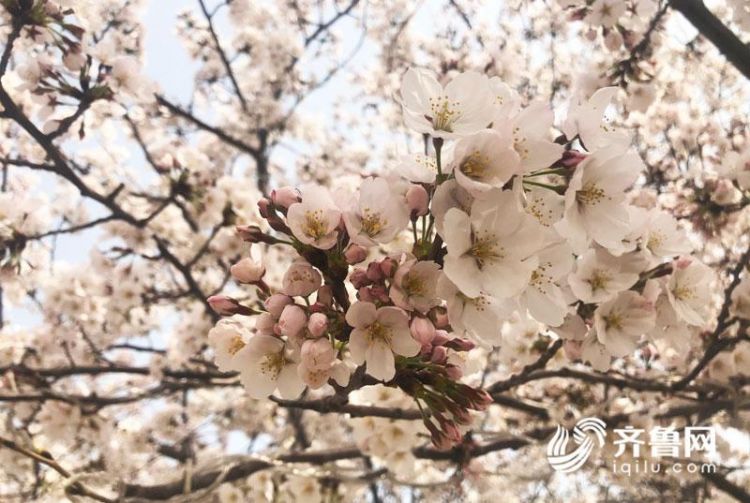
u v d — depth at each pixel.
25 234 4.41
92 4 3.92
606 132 1.77
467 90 1.66
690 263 2.67
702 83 7.73
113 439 5.49
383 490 6.38
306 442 6.79
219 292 5.49
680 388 3.81
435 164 1.69
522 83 8.66
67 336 5.98
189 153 5.11
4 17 3.71
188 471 3.75
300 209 1.61
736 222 4.91
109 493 3.94
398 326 1.56
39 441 5.05
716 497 6.45
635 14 5.24
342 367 1.61
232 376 4.86
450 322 1.57
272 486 4.48
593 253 2.25
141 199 6.18
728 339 3.56
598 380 3.88
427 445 4.45
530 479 4.79
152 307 6.50
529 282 1.69
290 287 1.61
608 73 5.49
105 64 3.86
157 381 5.66
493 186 1.47
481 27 8.92
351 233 1.55
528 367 3.48
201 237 5.74
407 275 1.55
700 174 4.99
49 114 3.84
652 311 2.43
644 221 2.32
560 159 1.67
